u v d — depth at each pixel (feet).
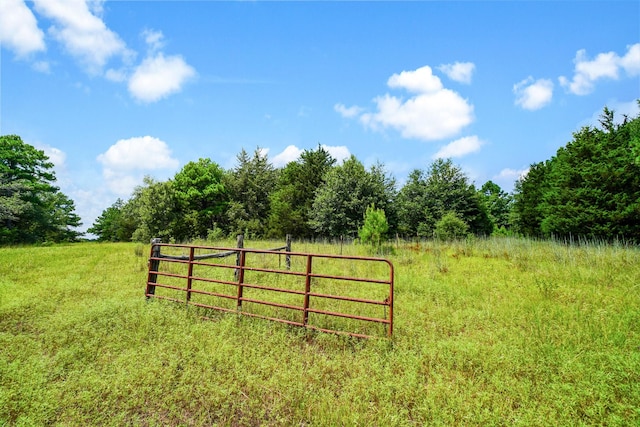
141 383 12.43
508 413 10.36
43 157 111.45
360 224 88.17
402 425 9.84
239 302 19.67
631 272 27.37
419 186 108.06
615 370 12.02
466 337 15.90
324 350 15.47
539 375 12.33
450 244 53.21
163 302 21.94
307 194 115.44
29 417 10.39
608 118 68.85
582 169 64.54
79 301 23.90
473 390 11.53
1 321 19.62
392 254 44.65
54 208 130.52
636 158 55.36
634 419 9.75
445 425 9.67
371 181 93.20
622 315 17.67
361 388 11.81
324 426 10.04
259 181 125.70
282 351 14.87
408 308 20.39
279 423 10.43
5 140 101.65
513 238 53.78
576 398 10.61
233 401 11.41
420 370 13.15
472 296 22.90
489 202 143.02
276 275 31.48
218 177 126.72
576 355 13.21
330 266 35.40
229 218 117.29
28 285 28.96
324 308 20.97
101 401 11.53
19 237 94.68
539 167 100.89
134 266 39.70
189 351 14.58
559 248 38.83
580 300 20.97
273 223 109.40
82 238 151.74
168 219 99.30
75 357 14.69
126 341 16.11
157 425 10.40
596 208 60.70
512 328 16.69
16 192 94.43
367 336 15.64
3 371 13.03
